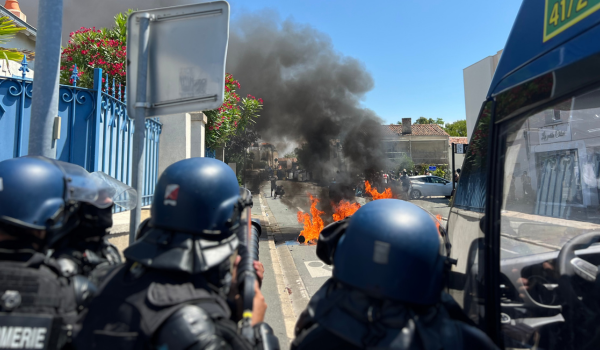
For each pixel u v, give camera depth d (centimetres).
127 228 341
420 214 111
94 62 567
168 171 122
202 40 187
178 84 189
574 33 125
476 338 100
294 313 385
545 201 217
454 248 181
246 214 140
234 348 96
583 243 190
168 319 93
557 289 167
